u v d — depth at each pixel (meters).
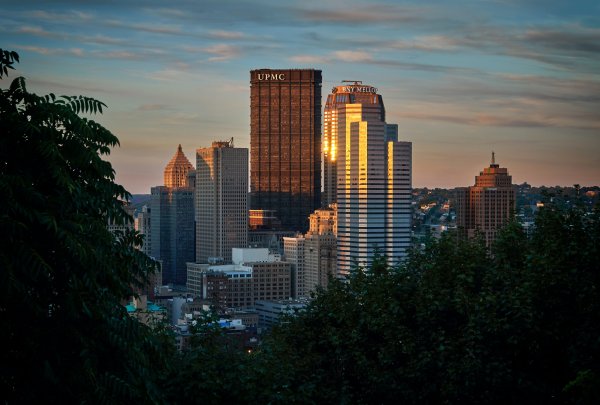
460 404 45.66
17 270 34.78
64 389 36.06
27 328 35.84
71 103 38.88
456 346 46.78
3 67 37.34
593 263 46.75
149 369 40.72
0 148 36.06
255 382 42.81
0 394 35.38
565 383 45.97
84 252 35.59
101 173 39.22
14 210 34.59
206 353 45.00
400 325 49.16
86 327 37.81
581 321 46.16
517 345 46.47
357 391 49.44
